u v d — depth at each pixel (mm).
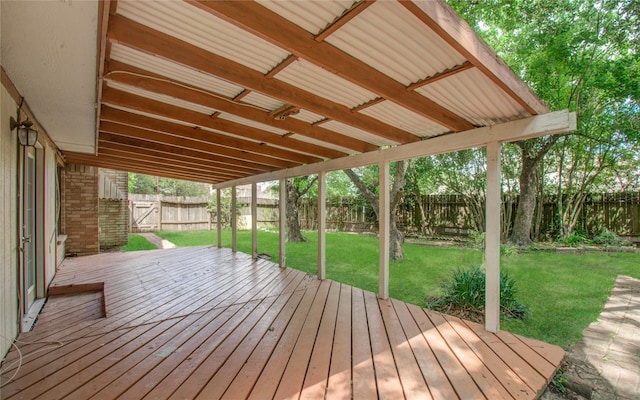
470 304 4078
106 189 8719
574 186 9070
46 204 4613
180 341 2912
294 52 2012
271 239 11891
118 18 1963
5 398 2004
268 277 5566
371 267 6902
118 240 10234
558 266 6191
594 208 8898
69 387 2139
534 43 7090
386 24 1919
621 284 5059
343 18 1828
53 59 2082
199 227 16469
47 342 2883
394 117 3441
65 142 4980
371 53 2217
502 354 2682
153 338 2984
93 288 5062
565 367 2646
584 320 3721
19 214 3055
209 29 2055
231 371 2377
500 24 7363
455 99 2828
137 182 25922
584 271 5828
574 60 6641
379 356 2637
